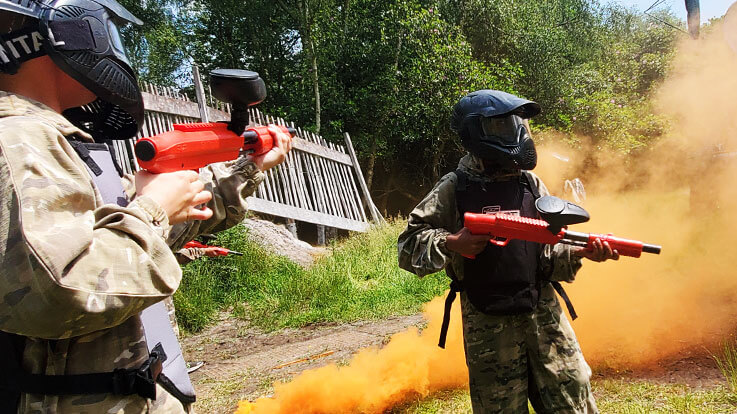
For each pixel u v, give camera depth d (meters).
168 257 1.31
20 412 1.27
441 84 15.06
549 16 21.09
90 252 1.17
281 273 7.82
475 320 2.50
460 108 2.60
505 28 18.41
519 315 2.45
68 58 1.32
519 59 18.81
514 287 2.40
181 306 6.32
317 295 7.07
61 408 1.26
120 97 1.43
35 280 1.08
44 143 1.20
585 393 2.40
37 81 1.35
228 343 5.86
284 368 4.70
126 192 1.59
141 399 1.36
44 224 1.12
